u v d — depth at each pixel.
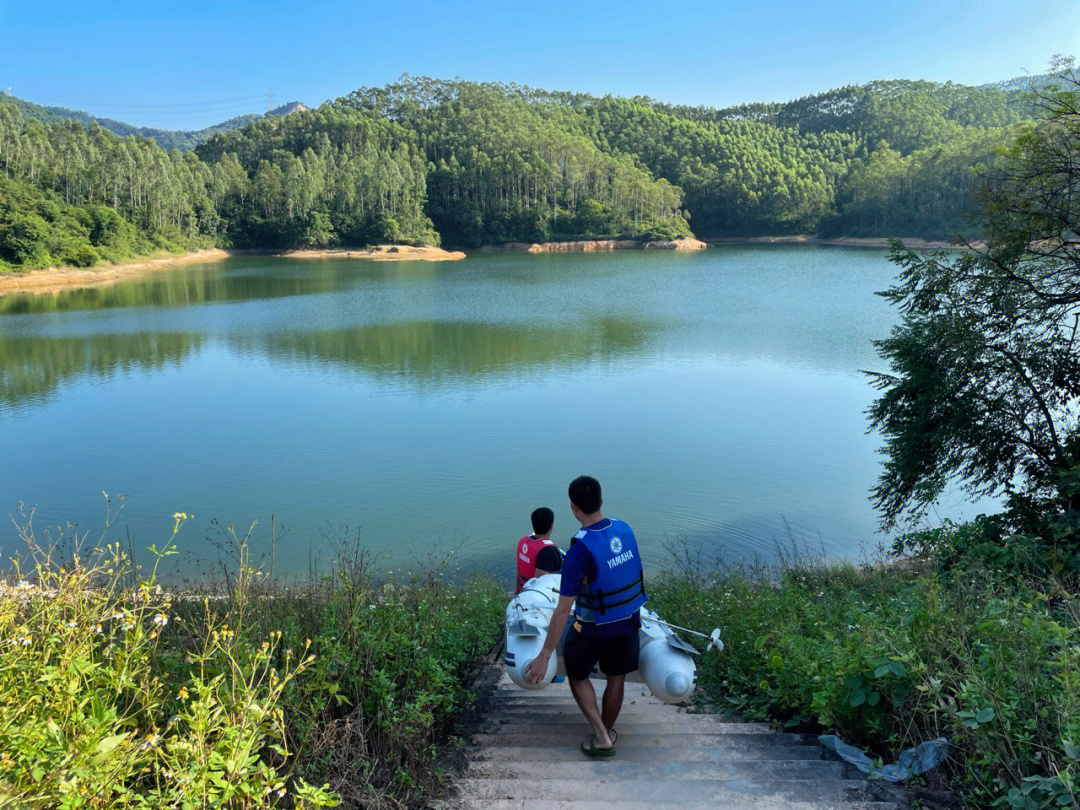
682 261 111.88
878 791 3.25
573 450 20.83
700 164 191.88
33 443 22.48
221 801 2.43
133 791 2.61
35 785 2.26
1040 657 3.55
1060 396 10.88
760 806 3.16
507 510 16.58
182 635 4.97
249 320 52.38
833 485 17.70
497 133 182.12
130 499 17.41
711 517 15.88
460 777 3.60
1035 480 10.59
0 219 87.38
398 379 31.62
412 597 6.52
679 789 3.37
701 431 22.55
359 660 4.06
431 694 3.98
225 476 19.05
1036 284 11.05
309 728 3.27
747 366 32.81
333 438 22.53
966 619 4.19
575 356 36.19
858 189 158.00
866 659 3.82
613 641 4.06
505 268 104.31
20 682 2.76
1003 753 3.02
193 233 134.38
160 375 33.69
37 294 76.31
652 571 13.16
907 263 11.83
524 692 5.76
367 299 65.88
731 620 6.36
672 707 5.21
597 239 152.00
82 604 3.28
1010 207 10.78
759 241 170.62
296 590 7.19
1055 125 10.55
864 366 32.22
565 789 3.41
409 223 144.38
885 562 12.51
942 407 11.16
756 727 4.48
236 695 3.01
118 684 2.91
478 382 30.75
